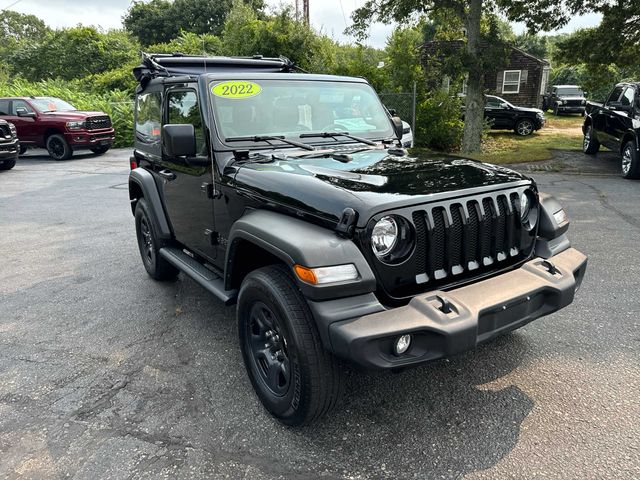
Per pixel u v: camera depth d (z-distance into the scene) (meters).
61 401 3.06
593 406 2.83
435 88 16.52
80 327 4.10
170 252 4.38
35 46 39.50
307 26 20.03
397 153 3.46
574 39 15.09
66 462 2.51
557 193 9.02
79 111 16.41
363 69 16.39
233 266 3.03
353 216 2.32
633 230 6.46
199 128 3.45
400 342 2.28
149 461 2.50
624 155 10.69
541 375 3.16
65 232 7.24
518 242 2.92
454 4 14.04
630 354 3.38
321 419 2.79
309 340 2.40
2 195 10.26
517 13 14.33
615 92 12.16
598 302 4.21
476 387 3.05
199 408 2.95
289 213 2.65
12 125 13.91
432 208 2.50
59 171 13.52
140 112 4.88
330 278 2.26
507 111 20.25
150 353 3.63
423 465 2.42
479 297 2.46
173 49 33.25
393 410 2.86
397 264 2.42
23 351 3.72
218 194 3.33
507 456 2.46
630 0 13.13
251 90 3.52
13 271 5.57
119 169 13.67
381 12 14.72
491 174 2.93
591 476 2.31
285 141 3.46
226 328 4.02
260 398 2.87
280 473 2.40
